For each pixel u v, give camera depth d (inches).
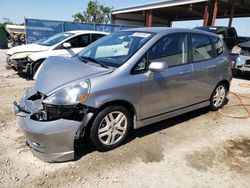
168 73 146.4
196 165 122.0
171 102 154.7
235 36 487.8
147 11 872.3
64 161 118.3
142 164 120.6
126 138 145.6
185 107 168.4
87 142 134.8
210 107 198.4
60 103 111.3
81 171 113.0
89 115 116.2
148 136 150.3
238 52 335.0
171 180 110.0
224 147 141.6
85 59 146.9
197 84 169.5
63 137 111.2
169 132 157.9
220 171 118.2
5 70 348.2
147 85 135.7
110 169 115.5
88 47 167.5
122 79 125.6
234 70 355.6
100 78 120.1
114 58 139.5
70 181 106.2
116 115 129.4
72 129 111.7
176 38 154.7
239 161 127.6
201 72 169.5
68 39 309.7
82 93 113.5
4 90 240.2
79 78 118.8
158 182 108.3
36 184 103.4
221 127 170.6
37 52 291.1
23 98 128.8
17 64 291.0
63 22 582.6
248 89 292.4
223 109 209.0
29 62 285.3
